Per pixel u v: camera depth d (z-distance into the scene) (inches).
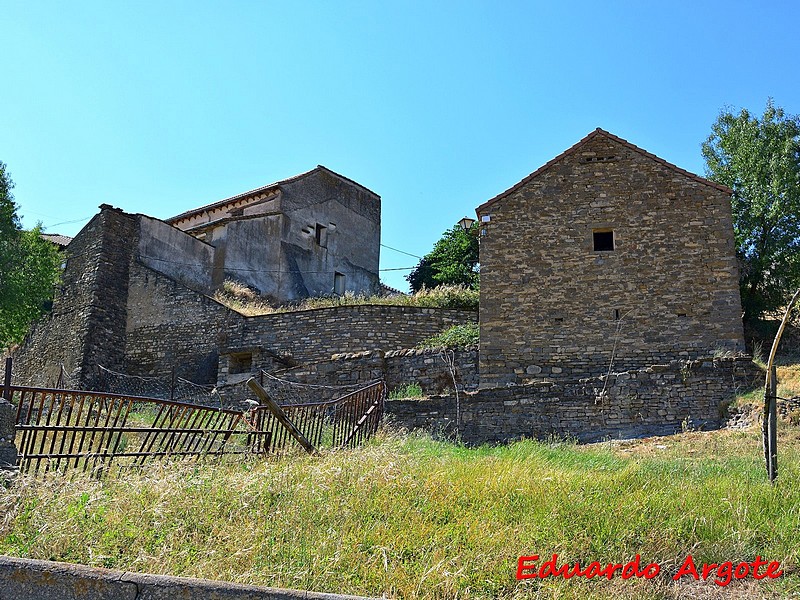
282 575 247.3
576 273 892.6
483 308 897.5
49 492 273.3
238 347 1076.5
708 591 275.0
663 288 871.1
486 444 688.4
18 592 195.3
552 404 743.7
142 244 1198.3
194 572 241.6
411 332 1045.2
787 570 291.0
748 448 543.5
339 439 516.4
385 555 267.0
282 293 1364.4
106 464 342.6
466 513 325.4
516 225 917.8
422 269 1663.4
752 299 1020.5
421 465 406.9
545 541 300.2
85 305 1121.4
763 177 1041.5
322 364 930.1
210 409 401.7
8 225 1034.7
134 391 1095.6
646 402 737.6
